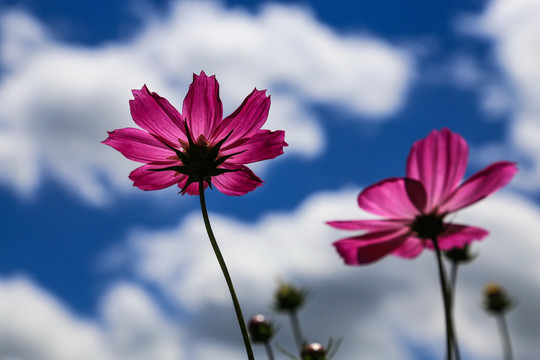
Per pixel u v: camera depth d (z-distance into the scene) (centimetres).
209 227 45
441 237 48
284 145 49
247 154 49
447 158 48
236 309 43
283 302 85
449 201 47
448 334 44
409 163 48
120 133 49
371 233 48
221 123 49
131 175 49
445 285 46
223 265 44
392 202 47
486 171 47
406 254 49
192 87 49
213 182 50
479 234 48
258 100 49
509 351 72
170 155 49
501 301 95
